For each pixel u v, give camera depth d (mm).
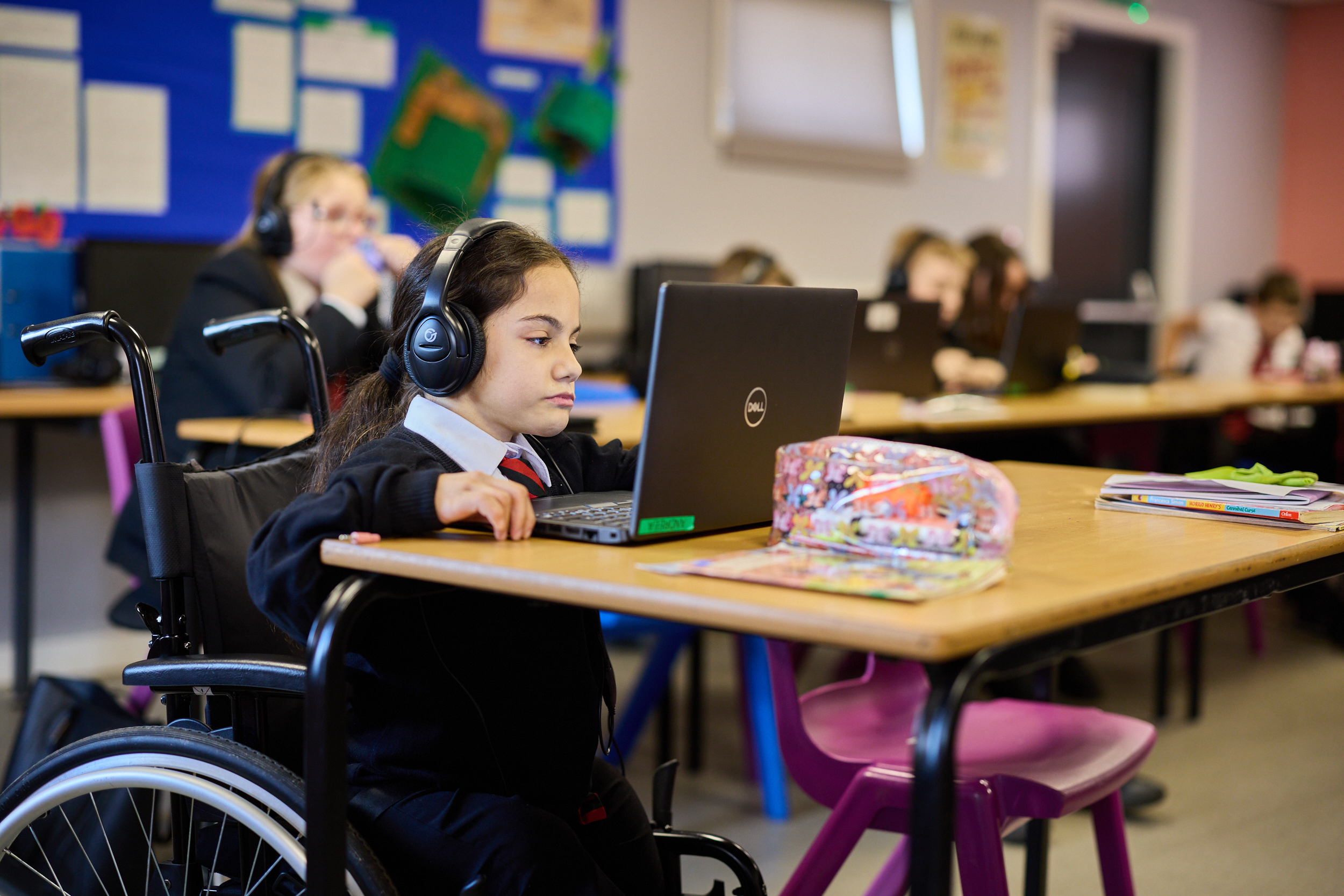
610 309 4477
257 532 1173
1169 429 3529
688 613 901
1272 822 2365
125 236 3588
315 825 1044
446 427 1258
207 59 3719
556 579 964
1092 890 2043
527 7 4406
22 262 3170
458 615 1240
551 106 4492
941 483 1018
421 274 1283
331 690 1029
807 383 1228
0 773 2414
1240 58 7152
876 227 5559
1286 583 1170
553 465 1406
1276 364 5344
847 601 889
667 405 1072
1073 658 3111
